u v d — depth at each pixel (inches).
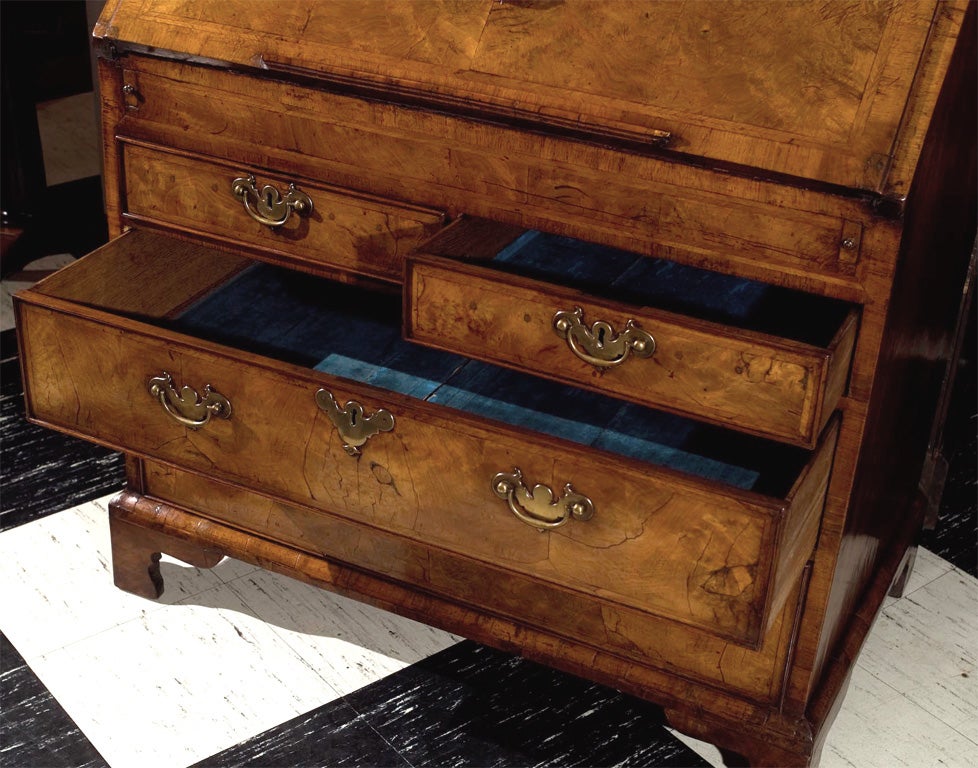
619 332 60.4
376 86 65.2
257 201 70.9
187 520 80.0
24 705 75.7
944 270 72.3
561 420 70.1
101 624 81.4
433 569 74.8
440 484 64.6
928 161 60.2
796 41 60.5
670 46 62.2
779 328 67.7
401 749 73.8
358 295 81.6
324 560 77.7
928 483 87.0
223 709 75.9
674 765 73.4
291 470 68.2
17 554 86.6
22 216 117.8
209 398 67.4
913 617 84.1
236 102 69.2
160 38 69.3
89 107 139.5
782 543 58.1
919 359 72.6
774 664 69.3
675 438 68.7
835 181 58.1
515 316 62.4
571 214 64.5
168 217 73.7
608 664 72.7
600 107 62.1
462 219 66.1
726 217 61.3
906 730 75.7
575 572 64.1
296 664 79.0
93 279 73.3
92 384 70.3
